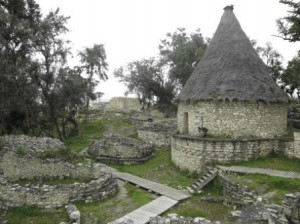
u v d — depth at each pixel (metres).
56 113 26.80
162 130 23.95
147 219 10.22
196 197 12.66
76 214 10.25
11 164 14.19
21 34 21.55
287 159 15.02
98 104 53.88
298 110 24.23
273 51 31.55
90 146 23.09
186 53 37.03
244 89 15.89
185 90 18.22
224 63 17.17
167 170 17.38
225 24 18.91
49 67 24.38
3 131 23.11
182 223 8.48
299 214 8.32
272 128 16.62
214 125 16.42
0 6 22.77
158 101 45.38
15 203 11.55
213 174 13.59
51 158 14.59
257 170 13.33
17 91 22.03
